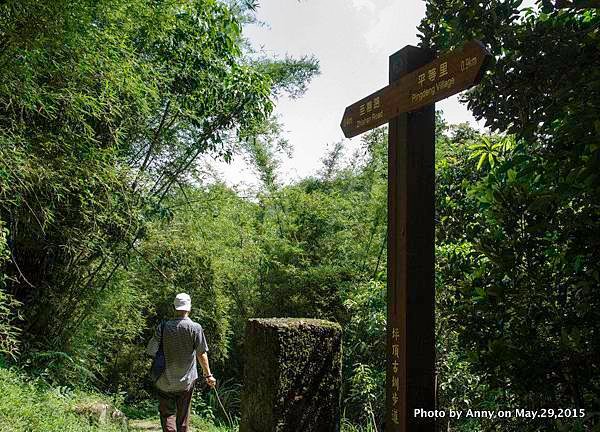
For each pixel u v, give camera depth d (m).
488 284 2.47
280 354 3.44
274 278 9.18
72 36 3.84
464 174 3.00
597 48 2.08
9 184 4.59
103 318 6.75
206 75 6.67
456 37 2.59
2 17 3.60
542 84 2.24
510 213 2.36
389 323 2.41
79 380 6.37
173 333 4.88
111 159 5.84
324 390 3.55
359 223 9.05
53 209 5.44
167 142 7.16
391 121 2.53
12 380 4.71
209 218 8.02
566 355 2.14
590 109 1.91
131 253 6.69
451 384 3.66
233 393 8.64
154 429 5.96
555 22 2.29
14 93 4.09
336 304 8.70
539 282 2.26
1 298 4.89
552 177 2.24
